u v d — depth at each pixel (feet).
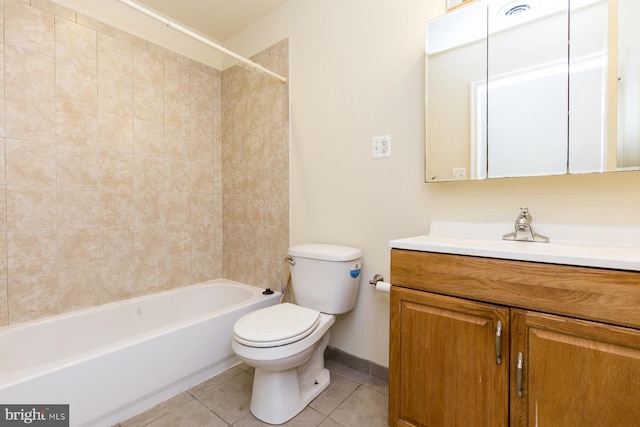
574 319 2.59
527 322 2.80
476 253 3.10
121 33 6.12
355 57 5.45
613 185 3.43
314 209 6.12
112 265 6.07
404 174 4.94
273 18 6.71
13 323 4.95
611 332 2.43
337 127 5.72
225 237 8.00
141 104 6.44
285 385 4.31
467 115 4.30
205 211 7.70
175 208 7.08
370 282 5.01
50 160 5.27
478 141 4.23
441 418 3.36
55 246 5.36
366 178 5.37
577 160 3.60
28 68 4.99
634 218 3.33
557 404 2.67
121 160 6.15
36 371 3.56
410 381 3.59
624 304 2.39
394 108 5.02
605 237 3.41
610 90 3.42
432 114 4.57
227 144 7.86
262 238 7.11
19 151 4.95
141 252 6.51
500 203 4.13
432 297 3.40
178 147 7.11
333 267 4.96
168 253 6.98
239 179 7.58
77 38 5.53
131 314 6.14
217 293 7.44
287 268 6.66
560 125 3.69
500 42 4.07
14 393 3.34
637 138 3.28
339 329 5.83
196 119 7.45
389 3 5.04
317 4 5.95
